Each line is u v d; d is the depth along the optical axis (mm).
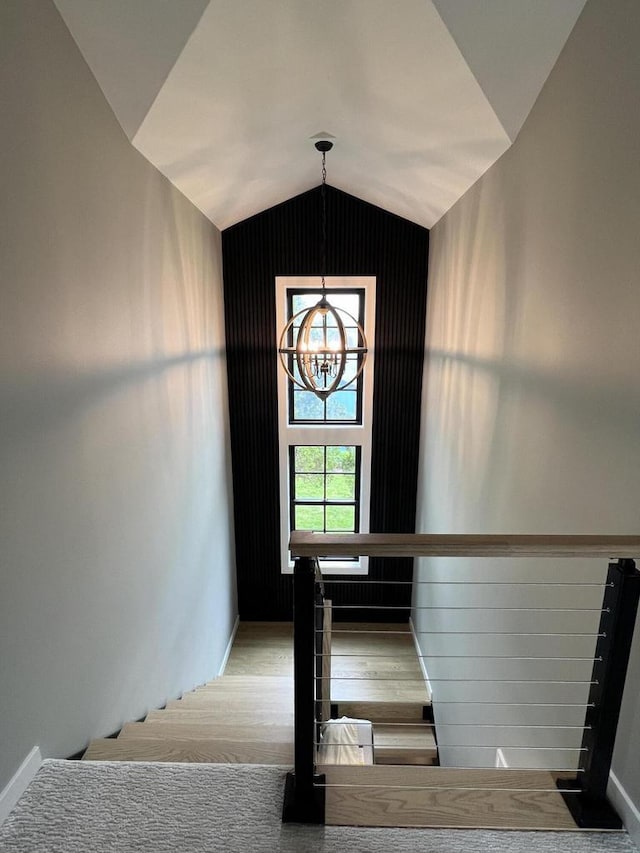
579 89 1919
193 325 3713
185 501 3520
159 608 2965
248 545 5559
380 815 1588
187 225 3545
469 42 2105
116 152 2334
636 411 1572
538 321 2299
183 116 2502
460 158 3045
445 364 4113
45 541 1736
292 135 3234
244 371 5086
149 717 2721
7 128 1513
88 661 2070
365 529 5512
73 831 1519
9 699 1563
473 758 3174
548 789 1683
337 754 2977
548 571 2209
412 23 2078
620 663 1478
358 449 5445
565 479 2029
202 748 2002
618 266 1661
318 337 5008
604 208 1748
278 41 2184
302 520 5641
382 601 5684
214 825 1546
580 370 1913
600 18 1764
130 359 2498
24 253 1600
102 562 2188
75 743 1973
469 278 3426
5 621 1532
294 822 1558
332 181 4492
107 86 2166
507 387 2701
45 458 1729
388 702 4496
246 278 4875
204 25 1998
